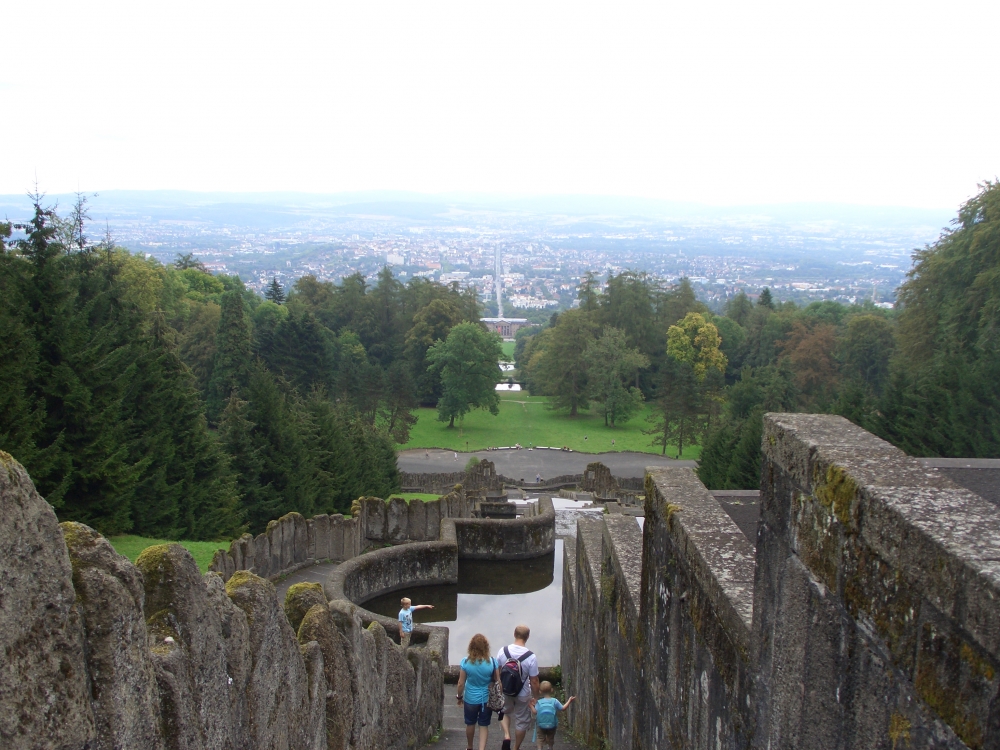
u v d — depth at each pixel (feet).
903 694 10.96
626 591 31.89
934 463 31.73
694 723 21.62
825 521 13.61
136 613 13.44
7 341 69.51
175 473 98.27
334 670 25.53
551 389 305.53
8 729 10.68
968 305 140.26
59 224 146.30
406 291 369.91
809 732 14.12
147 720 13.70
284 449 120.78
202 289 355.77
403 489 171.32
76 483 77.66
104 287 110.32
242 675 18.19
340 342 323.16
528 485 171.22
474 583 93.97
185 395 103.71
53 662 11.53
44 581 11.50
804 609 14.49
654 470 28.76
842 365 273.75
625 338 297.94
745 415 223.92
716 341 303.07
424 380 313.73
